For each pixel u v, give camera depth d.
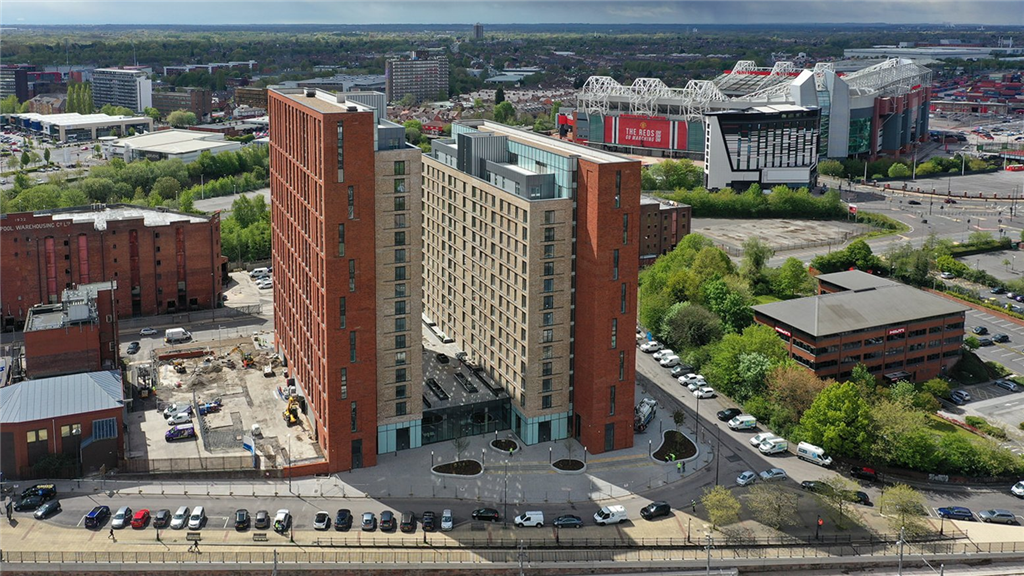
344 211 158.12
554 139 191.62
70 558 138.62
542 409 176.88
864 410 178.12
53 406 165.38
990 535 154.25
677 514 157.00
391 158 160.88
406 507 157.00
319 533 148.25
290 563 139.38
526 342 172.75
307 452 173.12
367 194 159.25
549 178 170.38
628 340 172.88
